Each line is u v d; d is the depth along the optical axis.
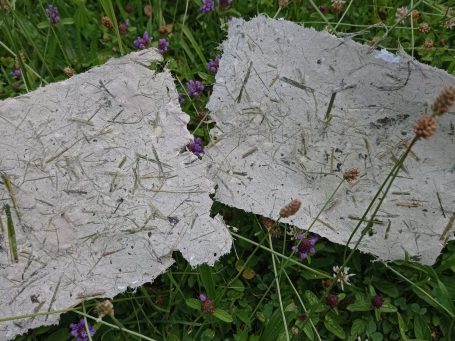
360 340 0.36
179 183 0.37
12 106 0.38
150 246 0.35
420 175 0.38
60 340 0.34
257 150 0.39
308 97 0.40
